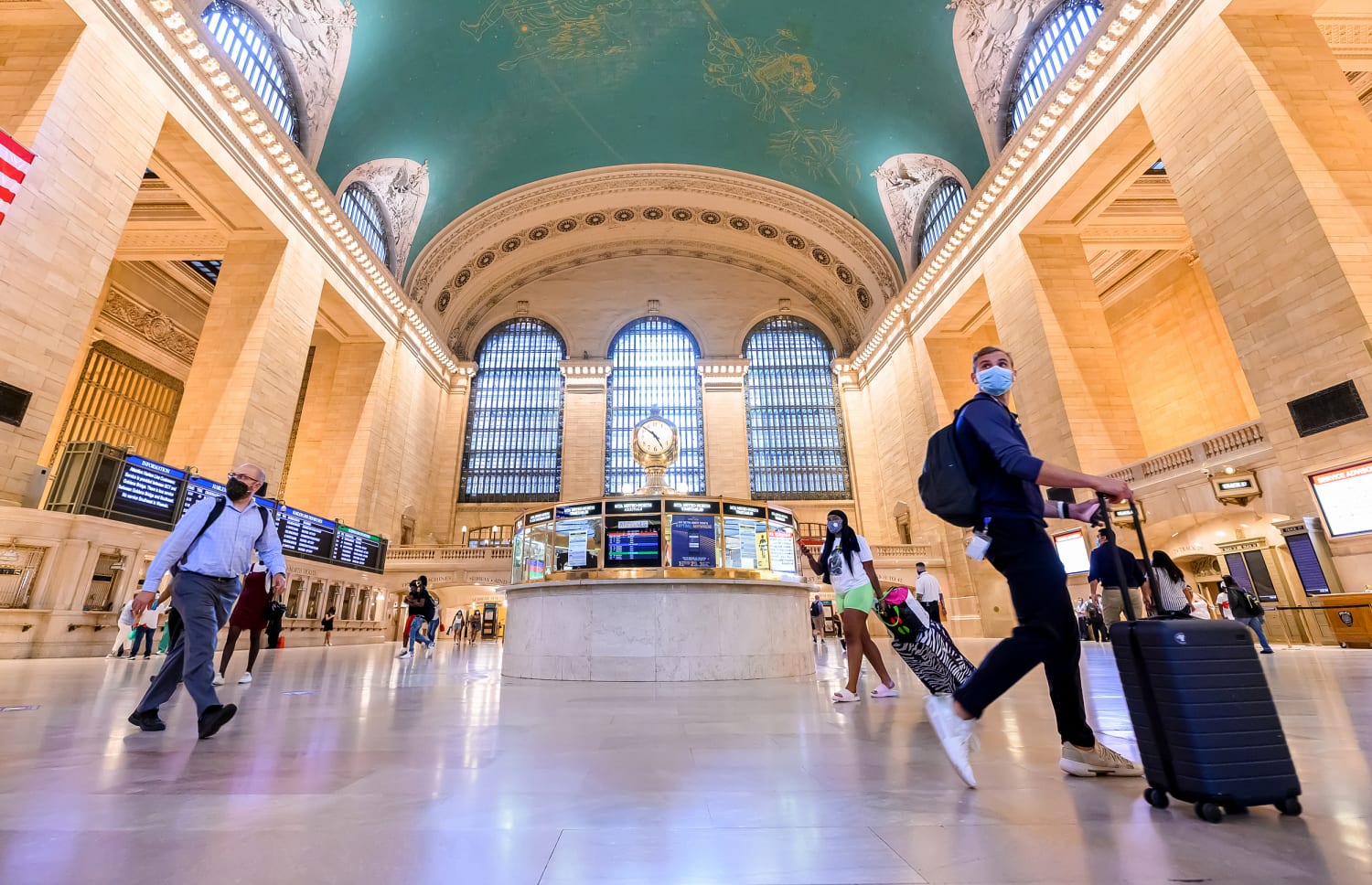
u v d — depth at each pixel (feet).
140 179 47.24
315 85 67.36
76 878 4.44
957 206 84.33
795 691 17.75
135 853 4.98
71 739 10.31
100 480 42.09
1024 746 9.39
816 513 113.70
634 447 31.27
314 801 6.59
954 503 7.93
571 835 5.52
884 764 8.25
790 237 115.24
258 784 7.29
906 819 5.85
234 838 5.37
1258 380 40.98
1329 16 44.86
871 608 15.96
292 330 66.28
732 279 126.21
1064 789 6.89
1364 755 8.07
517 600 25.12
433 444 107.96
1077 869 4.54
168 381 92.53
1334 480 36.63
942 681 14.82
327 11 64.49
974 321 86.79
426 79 77.77
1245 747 5.75
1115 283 82.79
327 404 87.92
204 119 53.93
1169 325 76.84
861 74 80.89
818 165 97.81
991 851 4.96
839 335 123.95
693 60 85.05
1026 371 64.59
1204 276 72.13
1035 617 7.14
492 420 117.29
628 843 5.30
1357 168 39.73
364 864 4.80
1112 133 53.42
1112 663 27.43
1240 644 6.13
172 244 72.54
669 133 98.63
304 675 24.70
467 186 96.12
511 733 10.96
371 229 86.63
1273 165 40.40
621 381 120.47
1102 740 9.91
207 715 10.46
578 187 107.55
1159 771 6.02
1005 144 70.49
